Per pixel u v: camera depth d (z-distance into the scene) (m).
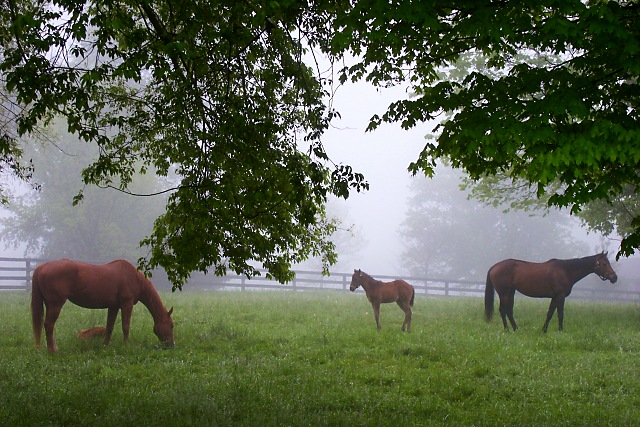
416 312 16.41
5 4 6.71
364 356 9.74
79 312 14.06
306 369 8.55
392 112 6.47
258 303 17.09
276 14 6.34
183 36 5.88
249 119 6.95
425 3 4.52
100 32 5.72
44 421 5.66
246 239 7.44
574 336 12.31
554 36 4.70
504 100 4.97
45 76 5.83
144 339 10.71
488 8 4.60
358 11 4.75
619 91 5.34
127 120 7.41
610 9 4.68
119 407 6.27
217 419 5.93
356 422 6.05
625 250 5.93
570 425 6.18
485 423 6.18
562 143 4.57
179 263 7.14
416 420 6.31
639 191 5.68
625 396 7.55
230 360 9.17
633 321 15.06
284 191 7.21
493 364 9.22
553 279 13.23
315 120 6.95
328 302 18.16
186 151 7.58
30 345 10.06
